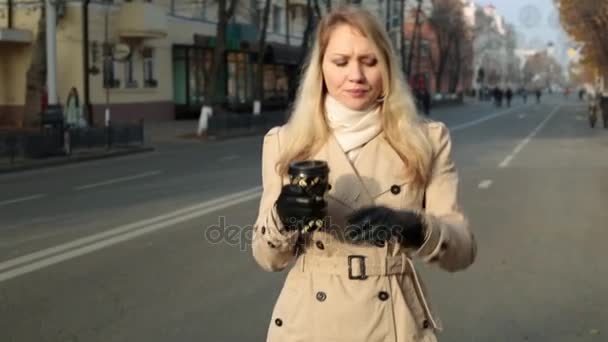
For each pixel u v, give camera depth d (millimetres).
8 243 7719
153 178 14109
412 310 2055
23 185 13422
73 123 21219
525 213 9586
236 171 15102
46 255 7066
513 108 62750
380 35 2064
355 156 2062
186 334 4742
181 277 6195
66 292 5742
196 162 17469
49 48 19500
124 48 24000
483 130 29562
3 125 29422
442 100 64375
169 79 34312
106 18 24078
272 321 2148
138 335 4727
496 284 5938
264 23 30688
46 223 8961
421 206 2098
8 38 27578
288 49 42656
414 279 2090
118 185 13031
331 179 2035
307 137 2080
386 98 2068
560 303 5391
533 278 6125
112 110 30109
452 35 68938
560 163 16281
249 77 40656
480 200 10812
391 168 2047
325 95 2133
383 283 2010
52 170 16250
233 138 26438
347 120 2076
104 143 20000
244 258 6887
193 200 10781
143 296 5617
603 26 35875
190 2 35469
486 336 4672
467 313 5160
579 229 8375
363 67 2061
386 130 2057
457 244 1972
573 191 11734
